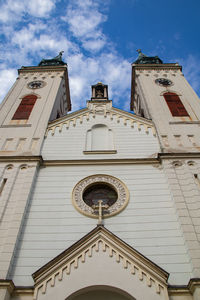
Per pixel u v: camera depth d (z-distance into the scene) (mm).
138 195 15227
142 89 26188
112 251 11773
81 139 19906
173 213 14141
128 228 13492
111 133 20656
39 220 13961
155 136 19859
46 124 21141
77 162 17422
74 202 14867
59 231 13406
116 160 17438
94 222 13867
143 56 37781
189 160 17062
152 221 13781
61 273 11133
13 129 20766
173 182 15570
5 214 14055
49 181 16281
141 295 10375
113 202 15383
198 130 20125
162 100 24172
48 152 18609
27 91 26266
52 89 26453
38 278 11039
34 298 10445
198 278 10664
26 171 16656
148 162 17328
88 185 15984
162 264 11891
